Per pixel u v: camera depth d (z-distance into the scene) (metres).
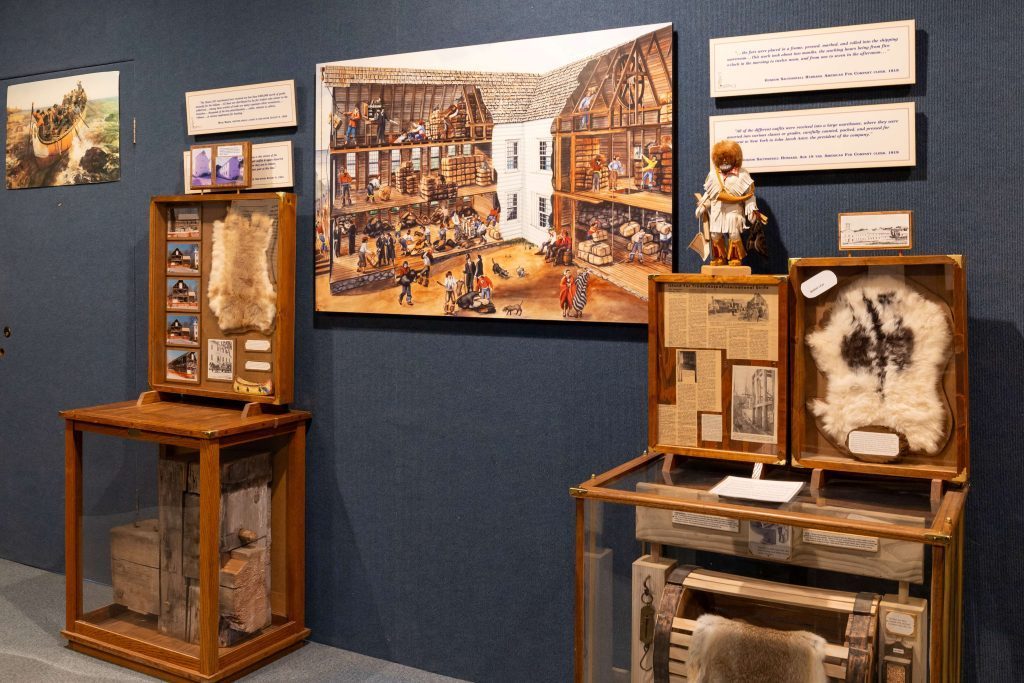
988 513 2.17
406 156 2.84
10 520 3.86
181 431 2.72
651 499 1.90
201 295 3.07
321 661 2.95
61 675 2.82
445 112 2.77
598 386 2.59
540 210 2.63
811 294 2.01
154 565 2.86
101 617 2.99
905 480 2.02
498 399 2.75
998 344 2.14
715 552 1.88
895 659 1.73
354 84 2.92
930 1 2.17
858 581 1.76
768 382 2.06
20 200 3.74
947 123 2.16
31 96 3.67
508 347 2.72
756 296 2.06
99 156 3.51
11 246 3.78
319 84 2.98
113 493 2.94
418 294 2.84
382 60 2.86
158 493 2.84
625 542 1.96
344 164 2.95
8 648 3.02
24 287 3.75
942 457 1.92
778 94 2.32
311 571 3.10
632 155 2.49
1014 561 2.15
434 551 2.88
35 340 3.73
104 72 3.48
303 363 3.08
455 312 2.78
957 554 1.94
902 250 2.20
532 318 2.65
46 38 3.62
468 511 2.81
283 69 3.08
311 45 3.02
